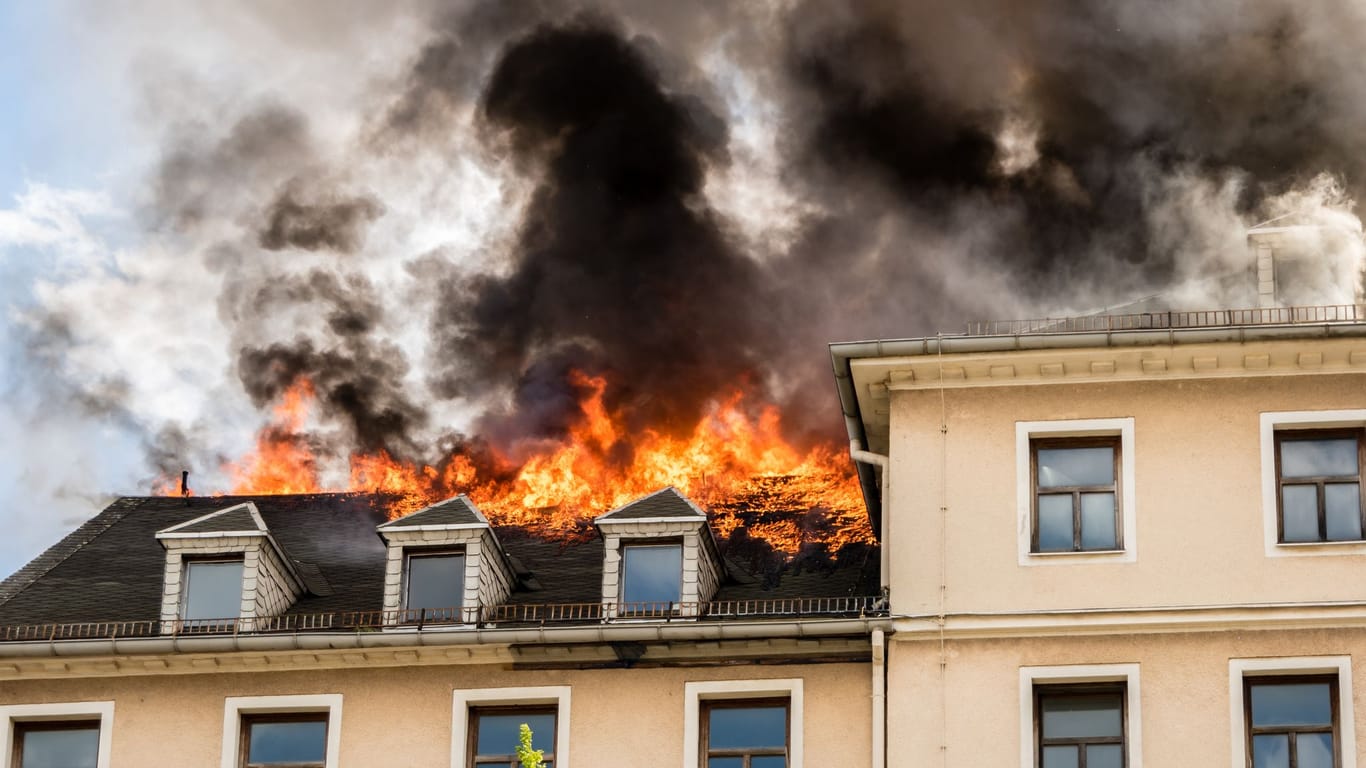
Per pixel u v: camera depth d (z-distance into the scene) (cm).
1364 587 2847
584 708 2967
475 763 2978
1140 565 2895
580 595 3200
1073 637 2870
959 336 2998
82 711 3062
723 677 2948
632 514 3067
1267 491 2916
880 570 3112
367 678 3033
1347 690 2791
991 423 3002
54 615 3228
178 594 3120
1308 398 2952
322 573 3391
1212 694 2816
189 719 3042
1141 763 2789
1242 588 2867
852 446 3145
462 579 3086
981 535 2942
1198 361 2973
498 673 3008
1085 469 2973
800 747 2889
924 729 2850
